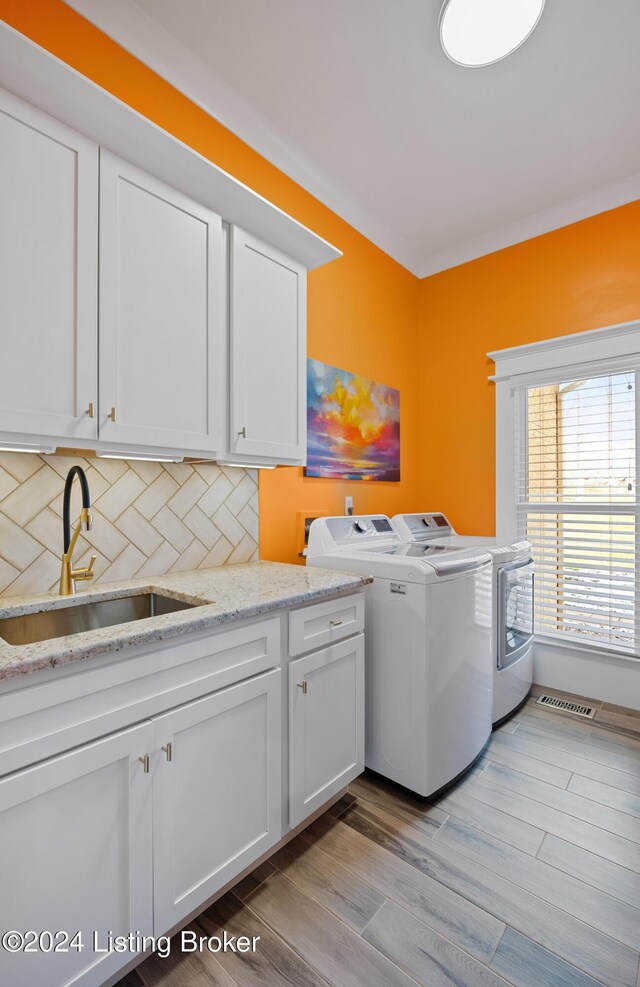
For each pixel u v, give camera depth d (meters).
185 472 1.84
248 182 2.14
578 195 2.64
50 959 0.89
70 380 1.20
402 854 1.46
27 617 1.28
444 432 3.23
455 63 1.82
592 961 1.12
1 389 1.08
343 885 1.34
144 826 1.03
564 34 1.69
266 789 1.33
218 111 1.98
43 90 1.12
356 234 2.78
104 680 0.96
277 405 1.80
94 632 1.00
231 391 1.63
